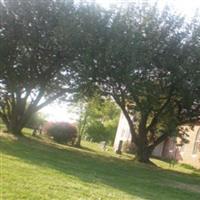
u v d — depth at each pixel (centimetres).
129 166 2575
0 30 2855
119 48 2616
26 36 2852
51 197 1043
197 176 2822
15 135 3030
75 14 2748
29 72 2978
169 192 1772
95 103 3484
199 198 1781
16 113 3116
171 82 2770
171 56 2727
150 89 2750
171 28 2750
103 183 1530
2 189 1011
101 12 2742
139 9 2767
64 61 2933
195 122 3086
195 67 2688
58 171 1542
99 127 5603
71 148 3172
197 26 2786
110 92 2986
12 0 2802
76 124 4384
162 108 2978
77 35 2698
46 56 2920
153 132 3188
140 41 2662
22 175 1254
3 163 1419
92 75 2772
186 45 2739
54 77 3045
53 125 3634
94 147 4166
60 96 3197
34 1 2792
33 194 1028
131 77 2666
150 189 1738
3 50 2847
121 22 2705
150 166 2892
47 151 2381
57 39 2758
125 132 5456
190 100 2764
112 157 3027
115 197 1262
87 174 1708
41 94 3131
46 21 2783
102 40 2695
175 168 3503
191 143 4403
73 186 1268
